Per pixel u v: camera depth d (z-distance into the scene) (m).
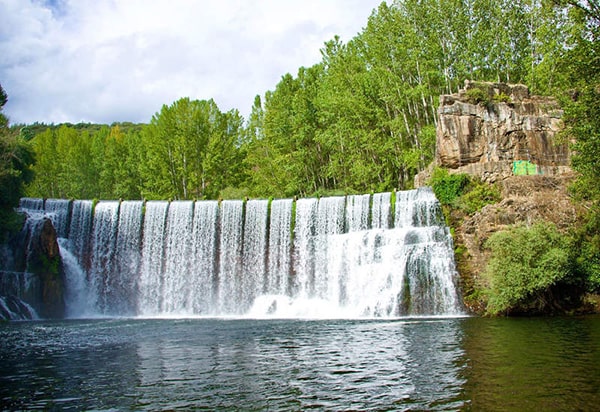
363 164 59.59
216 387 16.16
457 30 56.34
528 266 33.12
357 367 18.48
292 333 28.80
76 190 91.38
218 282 48.16
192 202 50.12
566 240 34.47
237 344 25.09
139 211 50.66
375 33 58.94
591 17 31.06
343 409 13.40
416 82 58.03
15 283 42.94
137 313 48.78
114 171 88.69
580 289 34.97
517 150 42.56
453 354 20.20
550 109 43.84
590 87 30.03
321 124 66.69
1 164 45.22
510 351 20.34
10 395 15.64
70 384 16.94
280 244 47.12
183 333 30.23
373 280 40.88
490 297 34.66
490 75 59.34
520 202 37.50
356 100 58.62
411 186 56.09
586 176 32.88
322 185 70.06
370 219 44.81
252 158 73.81
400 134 56.56
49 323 38.28
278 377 17.30
